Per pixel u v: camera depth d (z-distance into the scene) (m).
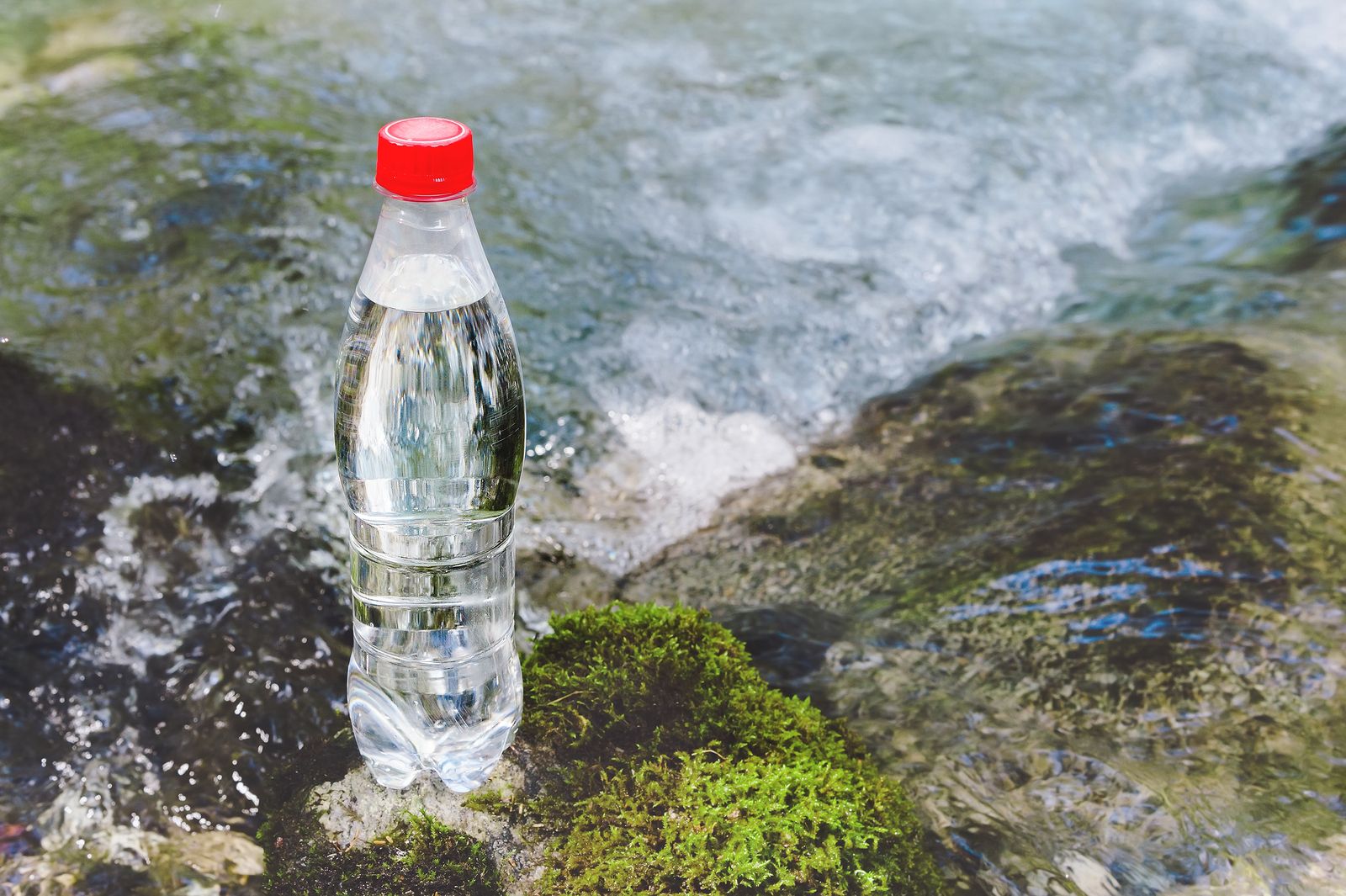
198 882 0.68
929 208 1.11
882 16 1.51
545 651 0.74
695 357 0.95
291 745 0.73
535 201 1.09
